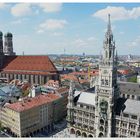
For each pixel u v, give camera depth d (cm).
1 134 15312
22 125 14575
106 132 13712
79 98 15625
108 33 13250
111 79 13225
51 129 16562
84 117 14975
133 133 12875
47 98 17350
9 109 15312
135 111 12962
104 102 13538
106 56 13325
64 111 18875
